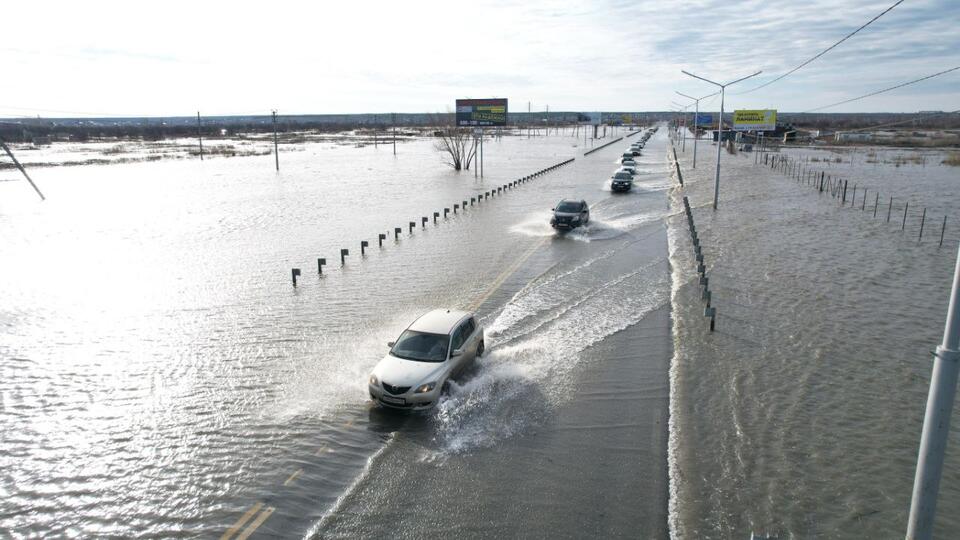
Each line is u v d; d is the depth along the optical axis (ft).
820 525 28.25
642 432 36.76
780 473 32.35
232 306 62.44
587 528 27.94
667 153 304.91
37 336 54.39
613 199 142.31
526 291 66.59
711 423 37.76
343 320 57.62
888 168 215.92
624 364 47.03
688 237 95.20
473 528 28.09
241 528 28.63
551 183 176.86
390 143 427.33
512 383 43.91
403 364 41.14
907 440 35.78
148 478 32.91
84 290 68.85
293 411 40.04
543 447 35.17
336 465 33.71
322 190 164.04
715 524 28.25
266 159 281.33
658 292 65.72
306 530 28.32
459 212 125.08
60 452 35.65
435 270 76.69
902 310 59.00
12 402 41.83
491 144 409.69
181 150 339.98
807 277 70.90
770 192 150.92
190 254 87.25
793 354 48.49
